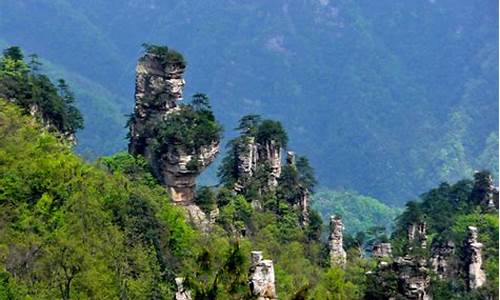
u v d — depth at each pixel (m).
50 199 88.19
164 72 126.19
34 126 110.31
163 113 126.31
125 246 91.38
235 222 127.31
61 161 95.62
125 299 82.88
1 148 97.88
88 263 80.88
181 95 127.88
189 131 122.19
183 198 123.38
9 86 116.06
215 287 45.50
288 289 104.38
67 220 87.94
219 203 131.62
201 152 123.06
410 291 65.94
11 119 105.94
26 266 78.38
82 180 96.12
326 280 112.19
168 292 89.44
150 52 127.06
